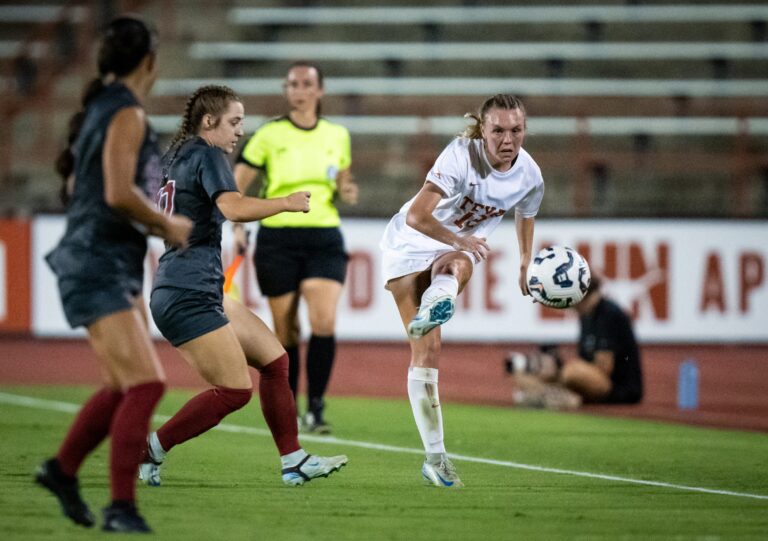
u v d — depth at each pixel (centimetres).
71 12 9694
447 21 9612
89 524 1830
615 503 2292
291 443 2394
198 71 9375
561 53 9356
